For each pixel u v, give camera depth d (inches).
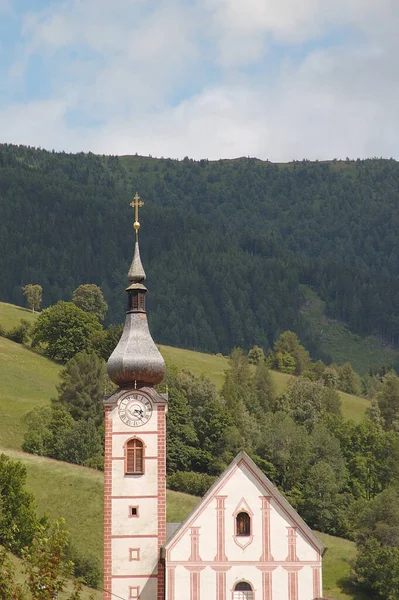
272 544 5374.0
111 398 5556.1
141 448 5541.3
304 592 5339.6
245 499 5403.5
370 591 7691.9
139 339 5644.7
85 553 7175.2
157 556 5452.8
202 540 5374.0
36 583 3014.3
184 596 5334.6
